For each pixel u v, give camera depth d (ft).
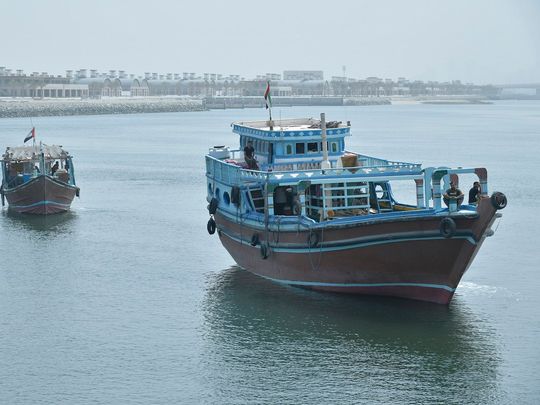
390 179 145.18
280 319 134.62
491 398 105.50
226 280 159.63
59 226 217.15
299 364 116.57
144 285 156.87
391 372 113.39
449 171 133.80
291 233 143.33
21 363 117.29
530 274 162.81
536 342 123.54
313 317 135.13
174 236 203.41
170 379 111.75
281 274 151.53
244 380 111.34
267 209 147.33
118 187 303.27
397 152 470.80
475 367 114.52
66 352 121.49
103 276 163.53
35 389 108.68
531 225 214.28
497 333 127.34
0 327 132.36
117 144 556.92
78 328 131.75
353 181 143.23
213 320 135.03
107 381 111.24
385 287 139.33
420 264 133.28
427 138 613.52
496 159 422.82
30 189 231.71
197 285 156.25
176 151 492.95
